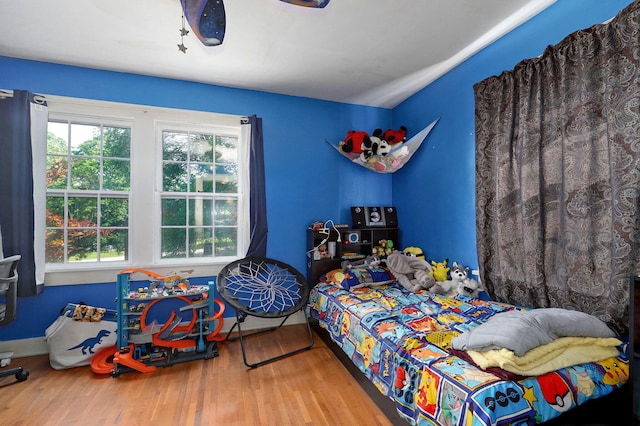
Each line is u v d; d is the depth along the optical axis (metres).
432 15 2.03
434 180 3.03
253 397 1.93
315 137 3.46
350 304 2.33
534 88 1.97
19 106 2.42
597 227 1.64
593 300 1.65
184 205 3.05
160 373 2.23
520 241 2.07
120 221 2.84
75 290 2.63
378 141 3.26
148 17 2.01
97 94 2.72
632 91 1.47
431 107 3.06
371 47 2.41
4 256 2.37
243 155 3.12
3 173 2.38
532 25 2.06
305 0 1.76
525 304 2.04
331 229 3.33
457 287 2.54
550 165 1.88
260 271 3.05
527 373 1.19
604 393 1.27
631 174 1.47
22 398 1.91
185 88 2.99
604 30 1.58
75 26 2.10
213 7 1.57
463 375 1.24
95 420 1.70
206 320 2.56
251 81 3.01
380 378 1.68
